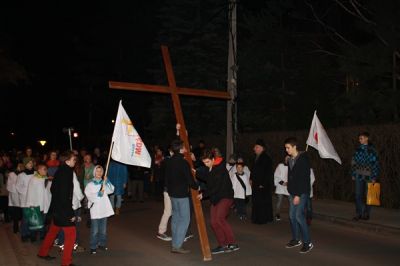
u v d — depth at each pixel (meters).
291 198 10.54
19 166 13.17
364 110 23.50
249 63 29.98
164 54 13.20
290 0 29.38
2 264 9.48
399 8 21.72
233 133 19.98
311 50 28.81
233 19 20.14
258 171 13.95
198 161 14.70
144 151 10.63
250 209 17.53
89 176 13.66
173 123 36.19
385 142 16.16
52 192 9.24
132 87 13.48
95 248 10.44
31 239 11.92
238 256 10.01
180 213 10.35
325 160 18.98
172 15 35.66
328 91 27.05
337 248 10.62
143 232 13.05
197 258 9.96
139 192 20.58
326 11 28.89
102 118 61.81
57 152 15.93
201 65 34.16
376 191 13.17
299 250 10.48
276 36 29.23
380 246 10.82
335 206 16.55
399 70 23.39
